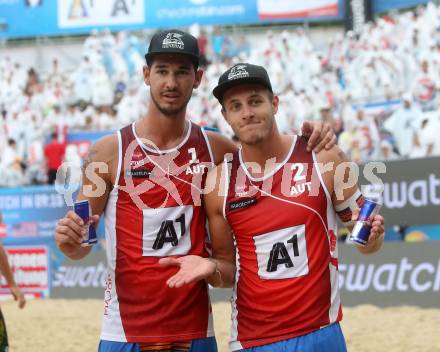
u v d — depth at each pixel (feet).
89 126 46.42
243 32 51.70
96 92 49.32
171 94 10.69
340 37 46.91
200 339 11.16
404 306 23.85
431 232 27.94
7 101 50.42
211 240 11.07
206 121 43.14
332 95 43.34
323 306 10.13
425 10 45.16
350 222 10.73
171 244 10.98
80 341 21.94
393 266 24.70
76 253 10.64
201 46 51.34
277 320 10.11
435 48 41.93
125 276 11.05
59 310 27.99
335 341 10.10
